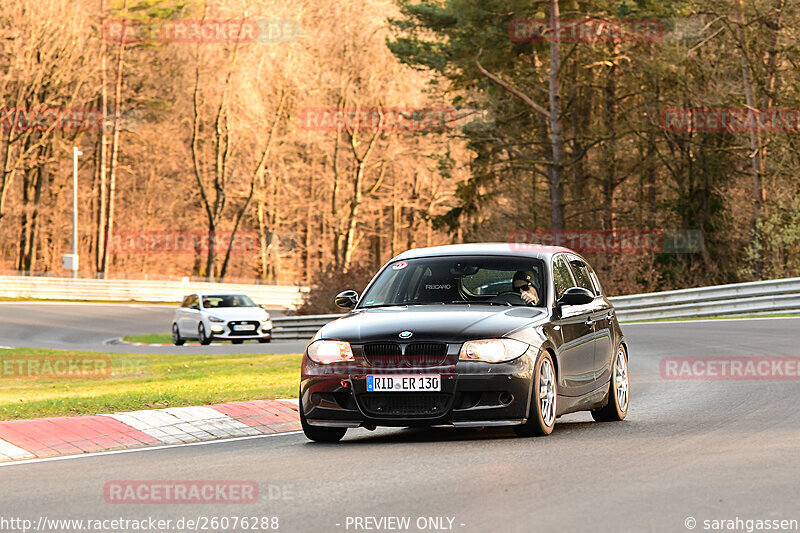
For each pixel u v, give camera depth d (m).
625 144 121.19
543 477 19.50
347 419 24.75
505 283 28.08
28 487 19.67
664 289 113.56
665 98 120.38
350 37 178.62
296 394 35.62
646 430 26.67
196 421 28.83
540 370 25.22
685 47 110.38
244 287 163.25
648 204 125.25
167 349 81.25
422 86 175.88
